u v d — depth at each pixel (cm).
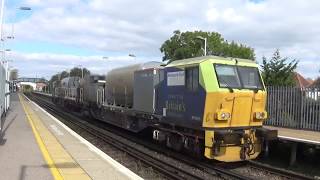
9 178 1111
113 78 2912
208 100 1591
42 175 1151
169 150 1966
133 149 1986
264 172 1543
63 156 1473
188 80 1727
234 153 1609
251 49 6506
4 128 2461
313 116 2156
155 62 2427
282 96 2366
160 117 2005
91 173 1184
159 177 1398
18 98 9344
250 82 1675
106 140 2309
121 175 1164
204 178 1385
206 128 1591
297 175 1429
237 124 1625
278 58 3300
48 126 2619
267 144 1827
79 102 4509
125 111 2575
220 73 1612
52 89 8162
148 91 2170
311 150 1753
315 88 2170
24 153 1530
